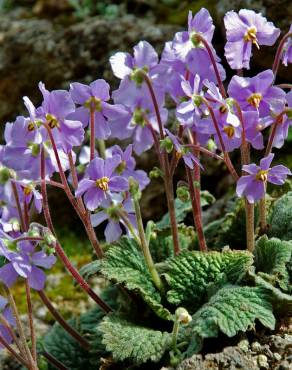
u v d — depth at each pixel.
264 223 0.64
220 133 0.58
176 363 0.56
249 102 0.57
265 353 0.57
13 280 0.58
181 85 0.58
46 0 0.94
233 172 0.58
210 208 0.77
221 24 0.79
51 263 0.59
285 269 0.60
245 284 0.59
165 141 0.57
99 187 0.58
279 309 0.58
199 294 0.61
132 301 0.62
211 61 0.58
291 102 0.58
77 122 0.58
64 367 0.64
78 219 0.85
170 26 0.84
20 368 0.70
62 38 0.87
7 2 0.98
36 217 0.85
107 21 0.86
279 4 0.73
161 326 0.62
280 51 0.58
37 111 0.57
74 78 0.86
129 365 0.60
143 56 0.59
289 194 0.65
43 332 0.75
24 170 0.59
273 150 0.77
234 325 0.56
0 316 0.59
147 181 0.63
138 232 0.62
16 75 0.88
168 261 0.62
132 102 0.59
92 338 0.65
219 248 0.66
